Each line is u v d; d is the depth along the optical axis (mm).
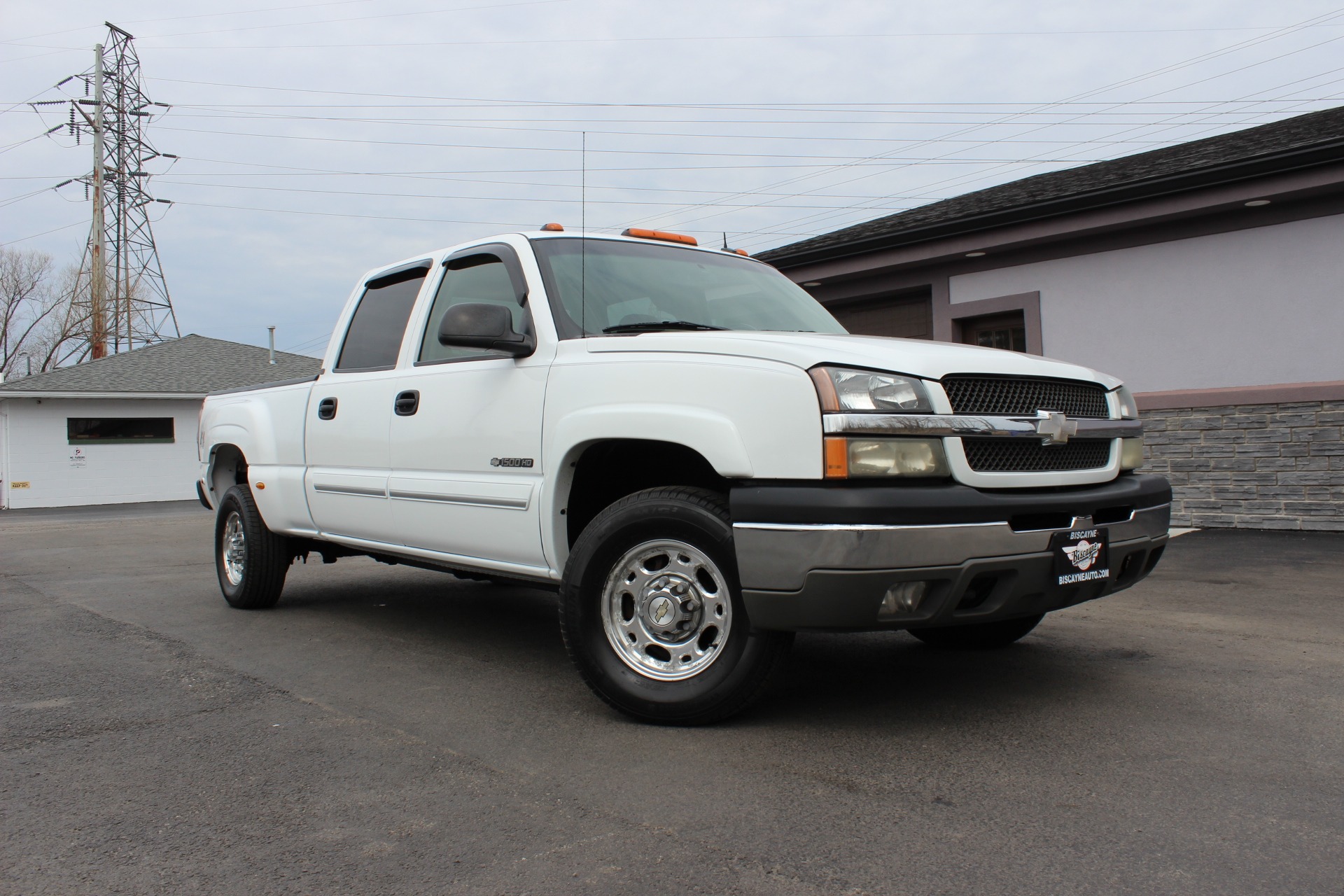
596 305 4098
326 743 3396
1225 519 8289
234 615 5965
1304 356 8461
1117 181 9039
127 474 26234
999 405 3398
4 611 6266
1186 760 3057
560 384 3816
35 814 2799
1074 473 3502
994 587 3223
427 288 4812
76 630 5535
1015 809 2688
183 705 3916
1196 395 8398
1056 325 9984
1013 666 4332
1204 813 2635
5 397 24500
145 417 26547
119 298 38562
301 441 5477
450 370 4410
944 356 3344
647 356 3551
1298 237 8477
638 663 3549
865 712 3641
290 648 4980
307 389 5469
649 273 4453
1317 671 4086
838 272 11438
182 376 27734
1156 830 2531
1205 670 4160
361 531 5016
